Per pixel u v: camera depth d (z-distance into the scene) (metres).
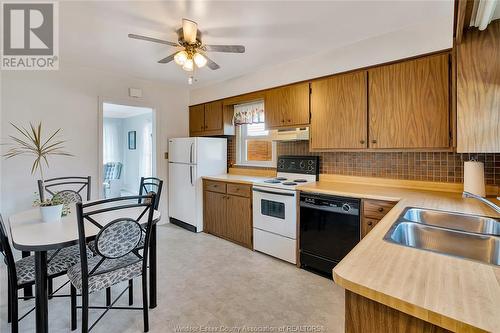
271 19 2.10
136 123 6.90
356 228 2.25
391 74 2.31
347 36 2.41
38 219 1.88
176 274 2.53
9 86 2.84
